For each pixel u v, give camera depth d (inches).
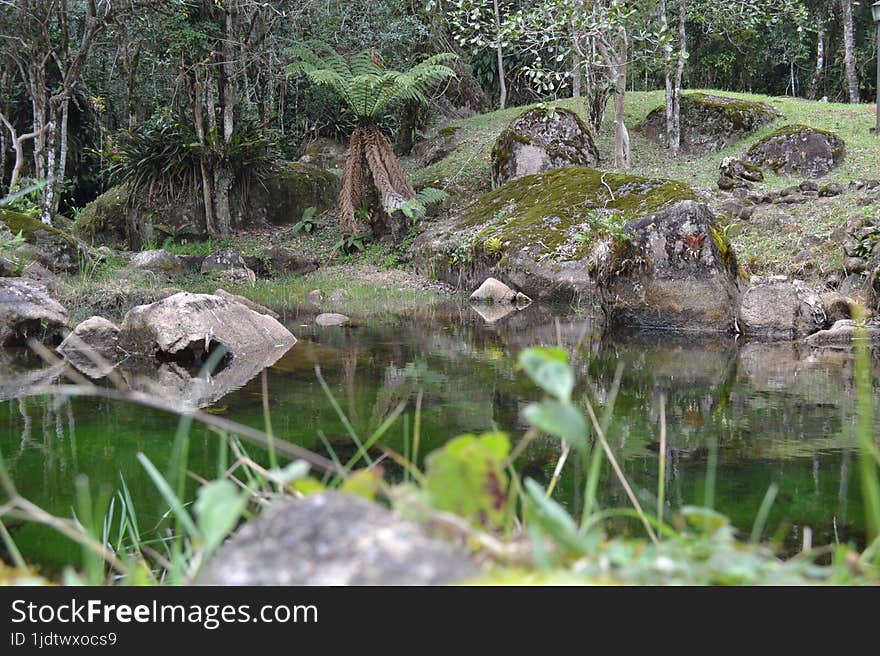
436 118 764.0
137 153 552.4
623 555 39.0
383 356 226.7
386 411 152.3
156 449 125.6
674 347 244.5
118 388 180.7
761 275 331.0
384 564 34.0
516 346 246.7
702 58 885.2
